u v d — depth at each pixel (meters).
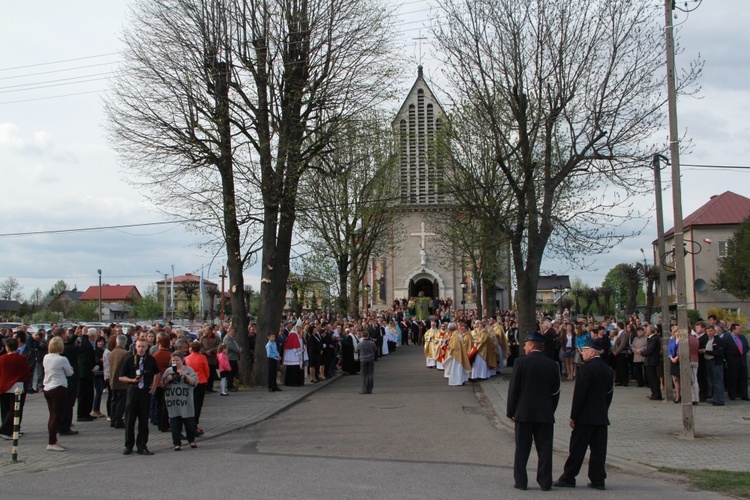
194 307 96.81
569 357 23.75
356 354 29.72
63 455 11.89
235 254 23.80
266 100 23.16
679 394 18.08
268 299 23.78
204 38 22.80
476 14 23.28
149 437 13.98
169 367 13.03
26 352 21.95
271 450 12.33
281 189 23.47
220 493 8.64
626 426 14.52
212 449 12.54
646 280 52.41
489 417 16.58
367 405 18.95
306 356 25.70
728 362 18.55
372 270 64.19
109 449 12.49
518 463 9.16
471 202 26.30
